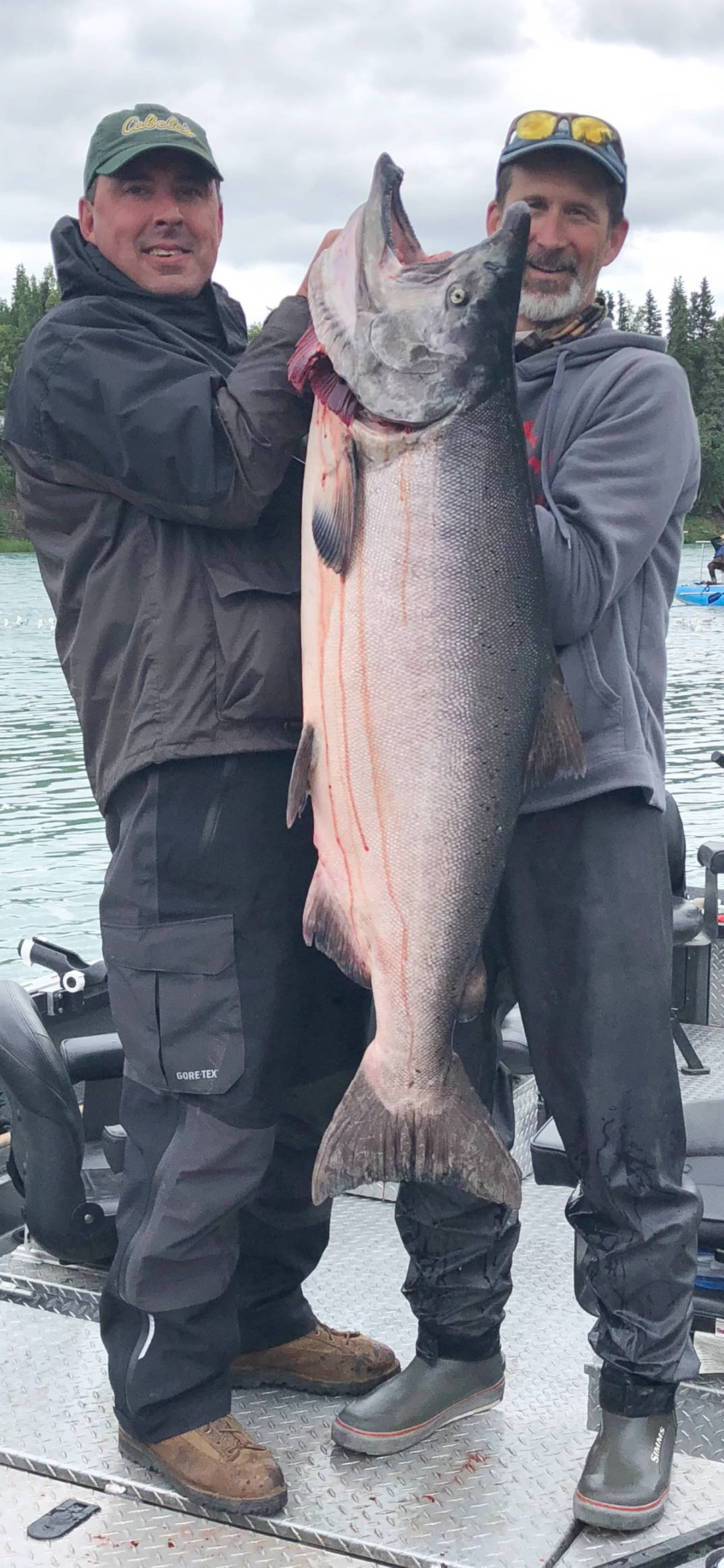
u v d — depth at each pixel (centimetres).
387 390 191
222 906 231
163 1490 230
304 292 217
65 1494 233
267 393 212
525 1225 339
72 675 241
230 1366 261
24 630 3097
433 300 191
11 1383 263
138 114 237
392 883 205
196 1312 232
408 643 198
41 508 236
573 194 230
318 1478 237
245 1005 230
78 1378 266
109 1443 245
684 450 229
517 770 208
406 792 202
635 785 226
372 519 195
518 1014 361
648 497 223
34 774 1648
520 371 236
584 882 229
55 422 224
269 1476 226
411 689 199
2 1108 377
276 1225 266
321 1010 257
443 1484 234
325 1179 215
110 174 233
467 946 210
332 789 207
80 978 387
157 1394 230
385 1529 221
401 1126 214
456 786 203
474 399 193
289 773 237
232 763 231
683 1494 229
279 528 236
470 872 206
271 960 233
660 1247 227
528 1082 374
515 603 201
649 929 229
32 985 400
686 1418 257
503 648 201
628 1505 218
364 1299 302
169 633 228
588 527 219
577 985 229
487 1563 213
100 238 242
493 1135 216
